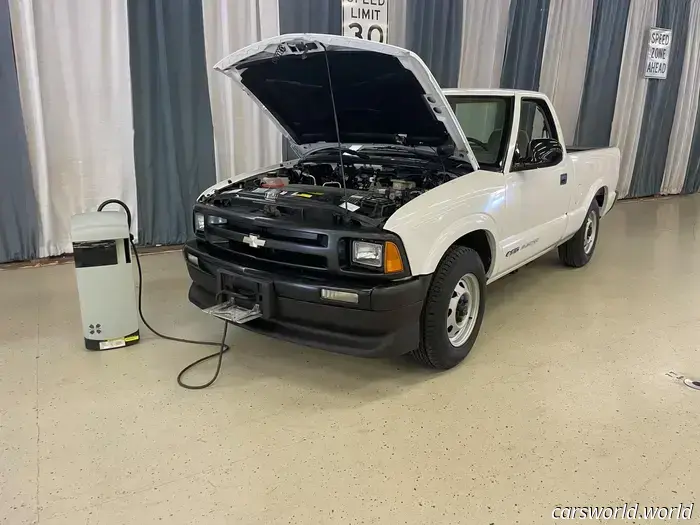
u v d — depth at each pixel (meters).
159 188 5.05
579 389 2.79
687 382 2.88
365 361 3.08
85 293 3.06
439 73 6.24
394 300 2.42
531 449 2.29
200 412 2.55
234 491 2.03
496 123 3.38
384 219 2.53
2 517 1.89
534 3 6.71
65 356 3.09
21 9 4.21
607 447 2.31
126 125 4.80
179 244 5.28
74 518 1.89
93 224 3.00
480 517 1.92
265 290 2.59
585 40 7.40
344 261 2.51
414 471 2.15
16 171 4.42
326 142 3.69
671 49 8.45
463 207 2.81
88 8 4.45
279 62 2.90
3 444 2.29
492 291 4.31
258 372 2.94
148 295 4.07
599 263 5.11
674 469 2.18
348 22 5.47
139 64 4.70
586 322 3.68
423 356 2.80
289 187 3.11
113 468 2.15
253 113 5.36
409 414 2.54
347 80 2.87
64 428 2.40
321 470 2.15
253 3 5.07
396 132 3.20
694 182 9.84
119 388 2.75
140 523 1.87
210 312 2.71
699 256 5.42
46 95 4.47
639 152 8.65
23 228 4.55
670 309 3.94
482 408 2.60
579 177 4.26
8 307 3.75
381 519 1.90
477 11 6.43
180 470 2.14
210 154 5.17
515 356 3.16
